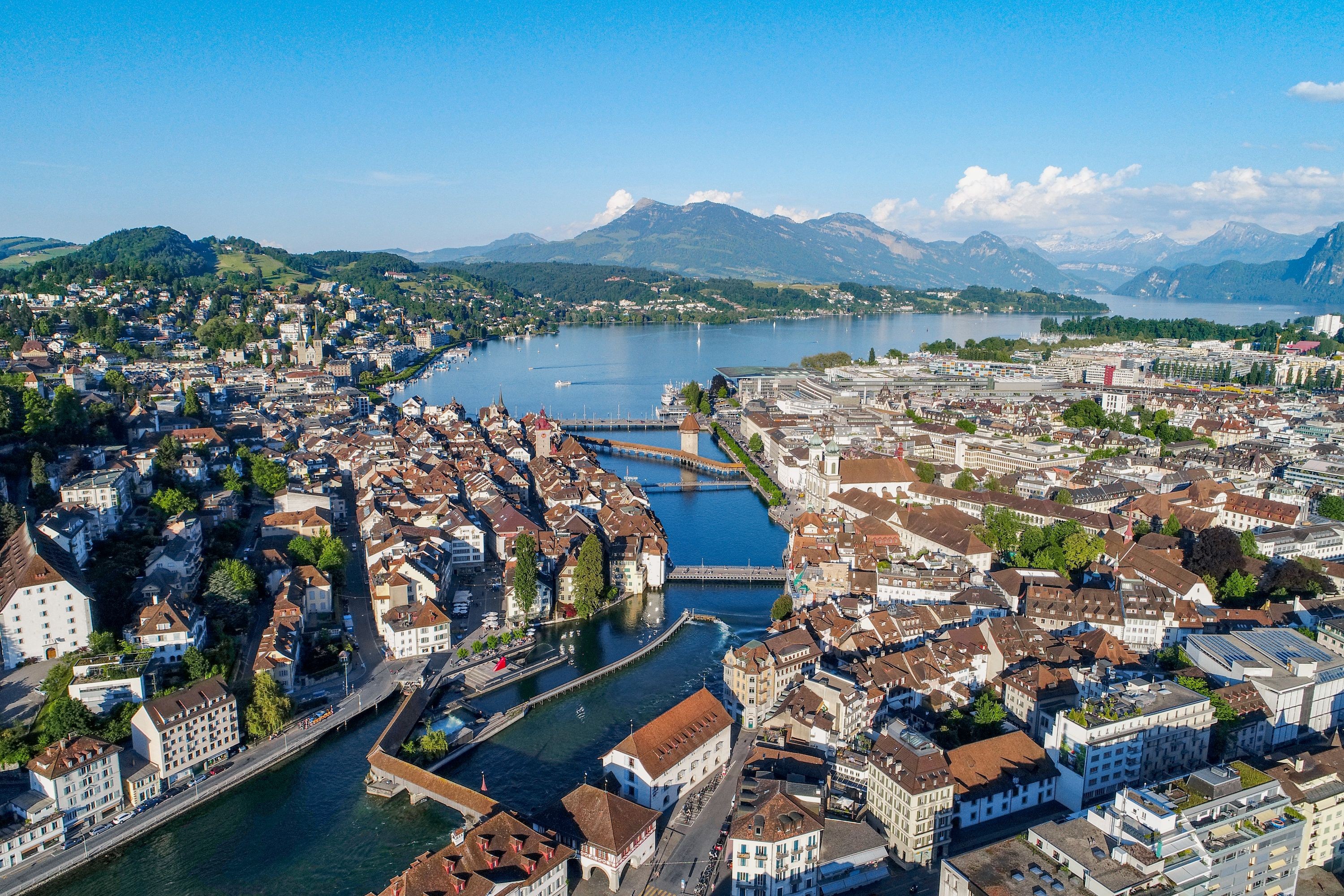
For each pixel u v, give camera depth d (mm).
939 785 189500
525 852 175875
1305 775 189000
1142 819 163875
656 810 199125
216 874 193250
